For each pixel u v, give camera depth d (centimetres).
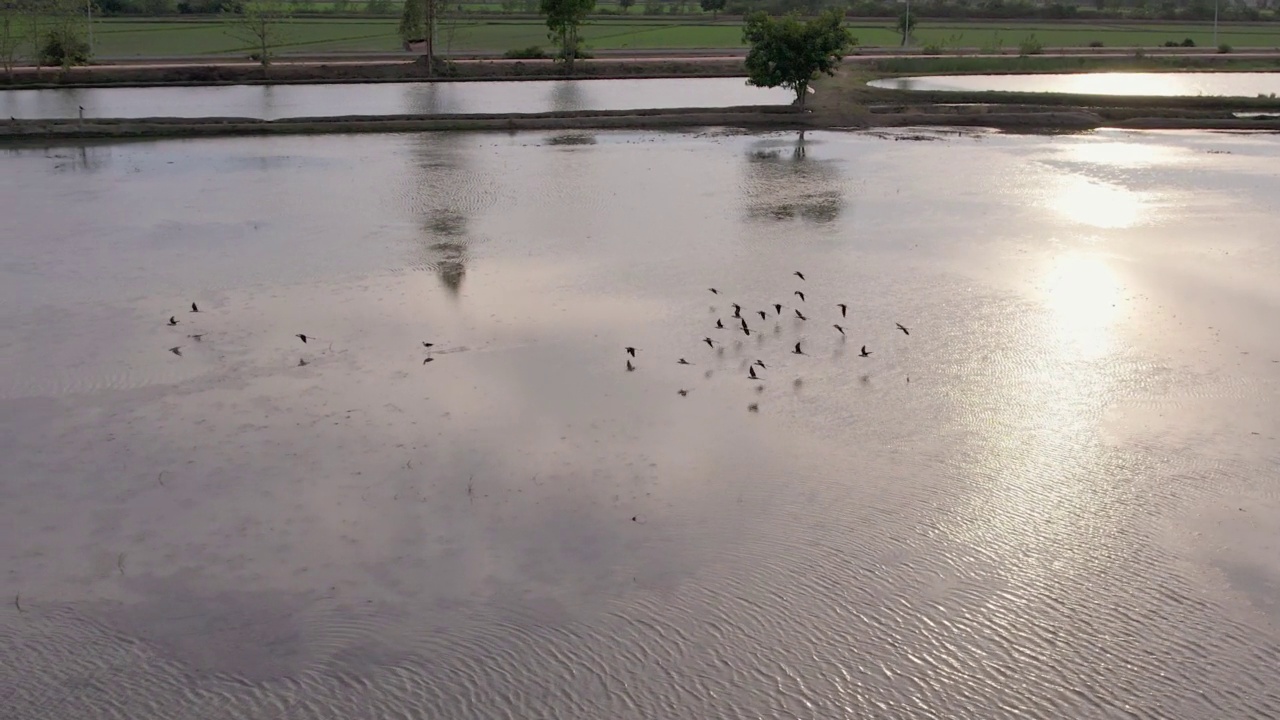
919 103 6688
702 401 2191
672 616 1498
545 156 5109
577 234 3531
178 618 1518
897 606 1512
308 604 1545
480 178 4522
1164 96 6588
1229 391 2202
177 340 2572
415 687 1369
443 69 8200
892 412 2128
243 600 1558
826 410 2141
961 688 1358
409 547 1684
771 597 1535
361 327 2648
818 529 1708
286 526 1750
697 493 1825
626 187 4319
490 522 1752
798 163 4894
